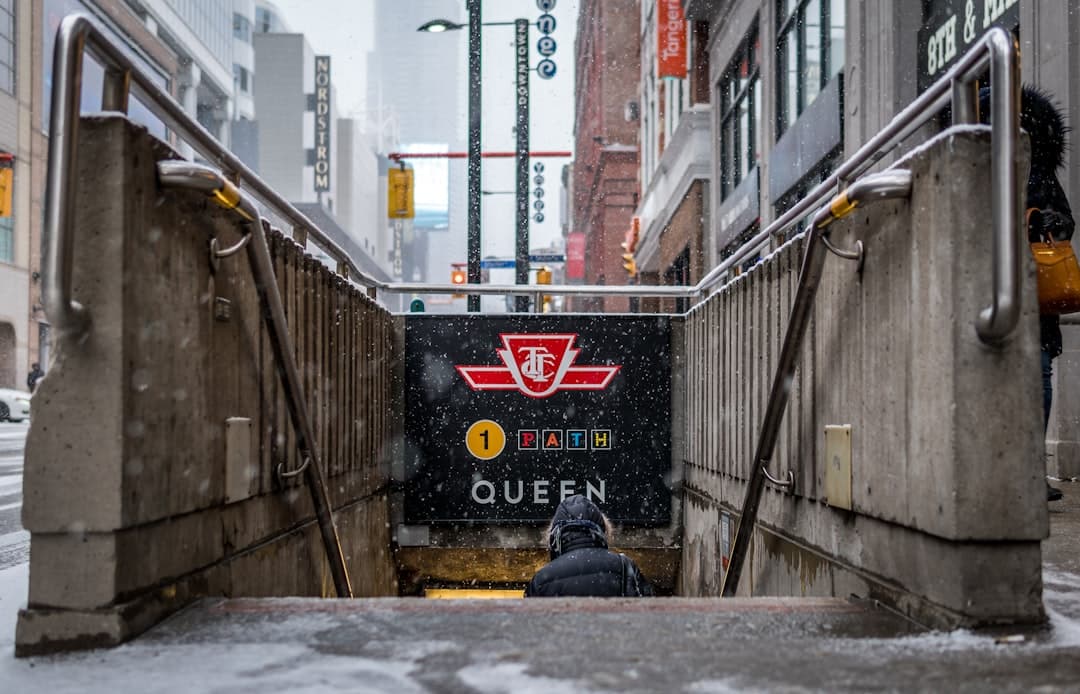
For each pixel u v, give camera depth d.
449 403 8.59
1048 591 3.45
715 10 21.27
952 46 9.99
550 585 4.34
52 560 2.84
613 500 8.62
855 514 3.86
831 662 2.49
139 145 3.00
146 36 53.09
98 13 46.38
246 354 4.11
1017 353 2.92
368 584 7.27
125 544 2.91
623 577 4.38
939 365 2.99
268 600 3.43
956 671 2.39
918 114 3.37
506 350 8.63
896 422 3.36
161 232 3.18
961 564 2.89
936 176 3.04
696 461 7.98
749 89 18.81
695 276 22.59
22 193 40.28
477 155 15.55
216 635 2.89
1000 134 2.74
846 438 3.87
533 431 8.62
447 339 8.61
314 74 103.75
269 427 4.44
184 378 3.38
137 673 2.49
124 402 2.87
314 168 102.12
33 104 41.38
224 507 3.85
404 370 8.59
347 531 6.43
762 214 17.05
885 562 3.48
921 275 3.15
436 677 2.38
